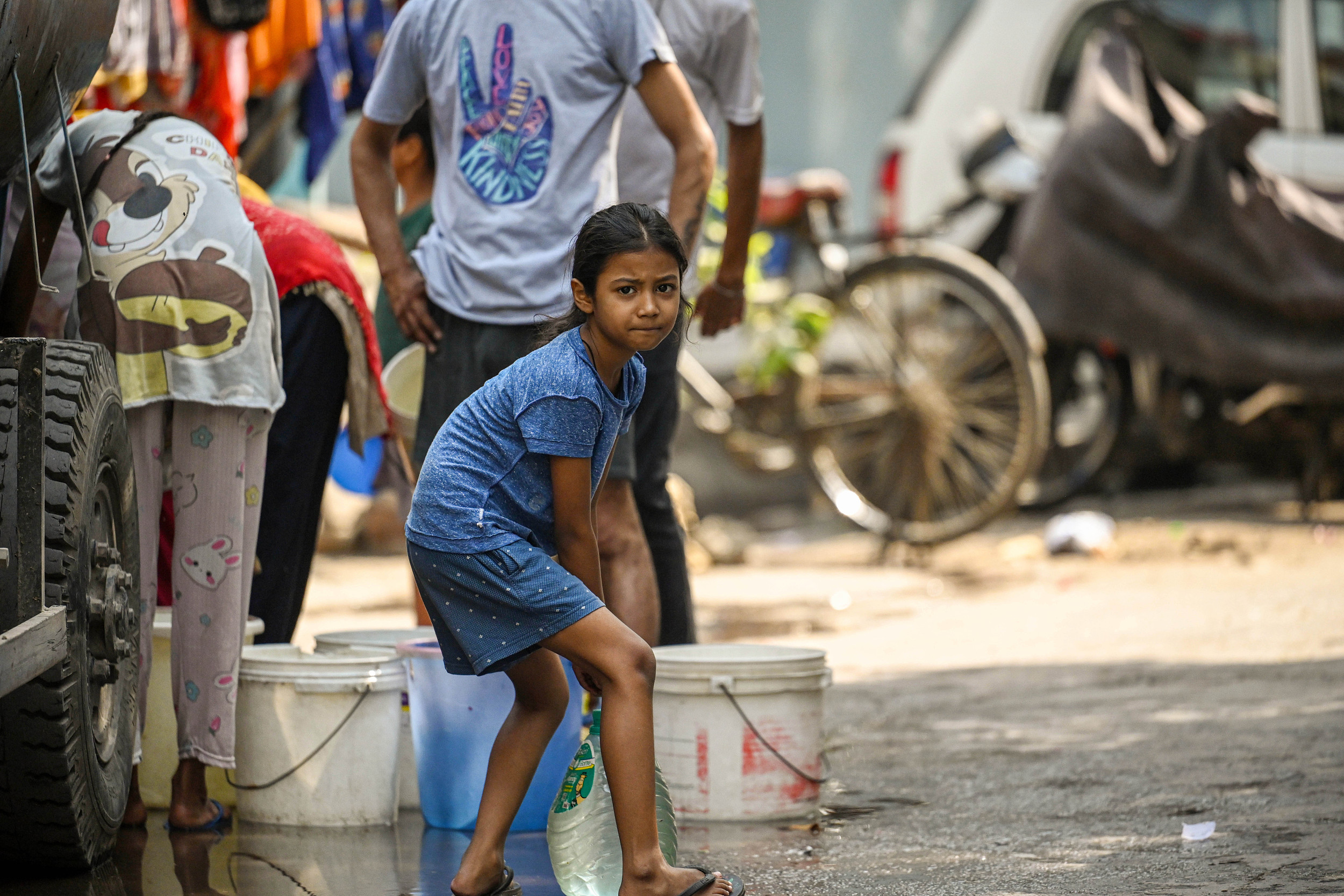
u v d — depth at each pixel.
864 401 30.02
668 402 15.64
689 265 14.39
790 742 13.06
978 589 26.61
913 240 31.61
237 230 12.73
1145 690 17.81
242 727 13.10
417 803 13.95
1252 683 17.81
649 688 9.91
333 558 33.28
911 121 35.09
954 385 29.84
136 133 12.97
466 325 14.39
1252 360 30.16
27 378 10.11
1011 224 33.72
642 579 14.55
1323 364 30.00
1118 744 15.16
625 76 14.26
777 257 32.25
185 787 12.77
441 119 14.58
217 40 20.48
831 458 30.30
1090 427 34.66
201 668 12.63
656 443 15.75
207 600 12.64
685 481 37.00
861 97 38.00
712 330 17.36
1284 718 15.90
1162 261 30.17
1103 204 30.14
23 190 13.33
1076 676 18.91
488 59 14.13
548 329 10.50
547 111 14.02
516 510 10.28
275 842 12.33
